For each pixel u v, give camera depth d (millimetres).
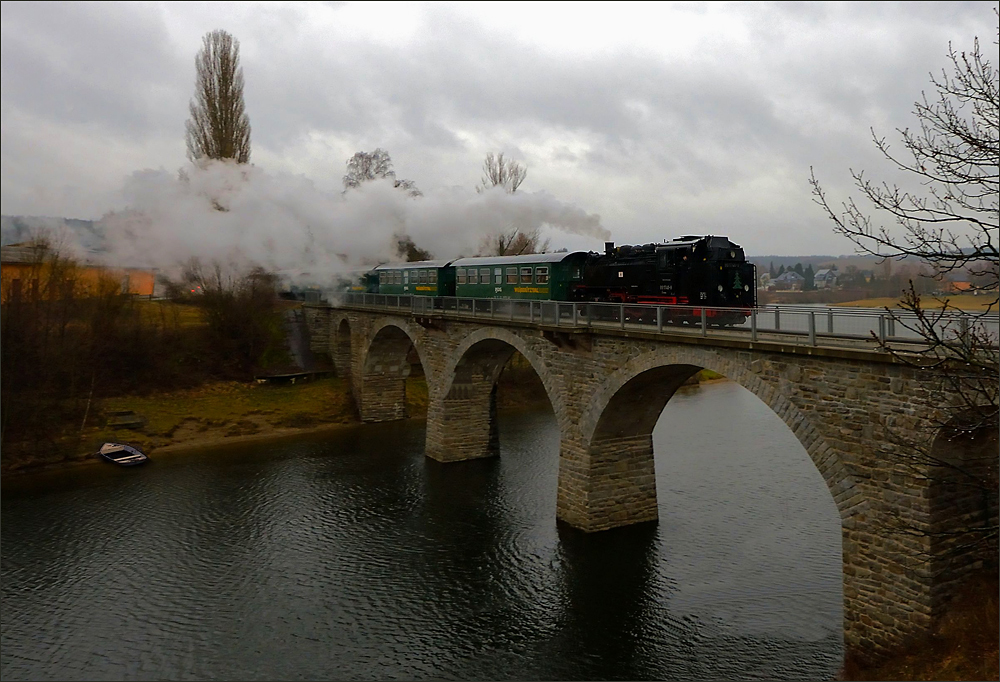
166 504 31875
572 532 26609
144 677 18734
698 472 33812
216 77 47969
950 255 11727
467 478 35156
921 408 14680
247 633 20891
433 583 23859
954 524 15219
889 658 15508
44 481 35469
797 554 24484
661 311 21422
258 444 43062
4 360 38125
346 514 30422
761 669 18219
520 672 18828
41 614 22062
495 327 30922
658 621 20812
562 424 27000
